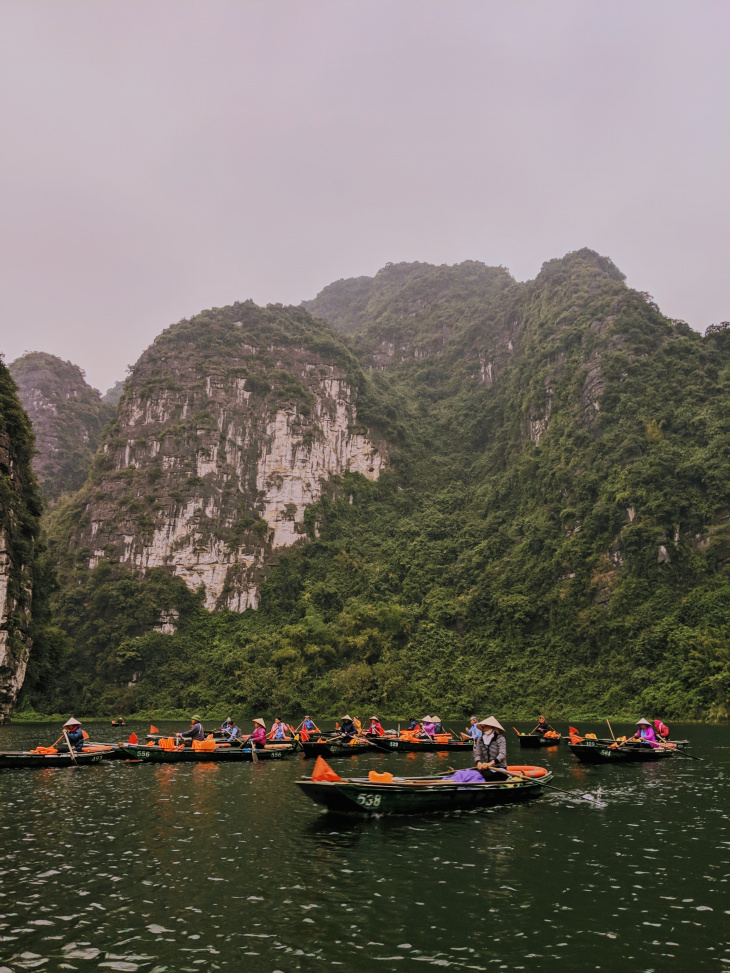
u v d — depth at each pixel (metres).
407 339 165.62
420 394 144.75
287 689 78.00
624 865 13.79
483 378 140.25
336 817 18.33
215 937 10.05
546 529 90.19
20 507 59.34
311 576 100.94
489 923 10.63
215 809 19.62
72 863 13.82
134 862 13.89
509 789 19.66
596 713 66.50
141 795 22.05
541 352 116.56
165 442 106.19
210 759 31.34
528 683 74.19
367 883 12.52
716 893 12.08
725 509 78.12
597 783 24.84
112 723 65.62
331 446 116.25
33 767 28.88
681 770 28.50
